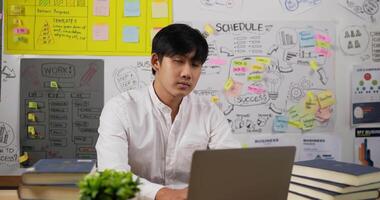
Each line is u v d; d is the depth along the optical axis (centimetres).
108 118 139
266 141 224
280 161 90
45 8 213
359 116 228
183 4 219
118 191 76
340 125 228
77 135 215
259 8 223
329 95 227
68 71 214
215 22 221
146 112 145
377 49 227
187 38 122
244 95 223
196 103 154
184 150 148
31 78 212
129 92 150
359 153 228
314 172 117
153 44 129
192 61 125
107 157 129
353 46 228
